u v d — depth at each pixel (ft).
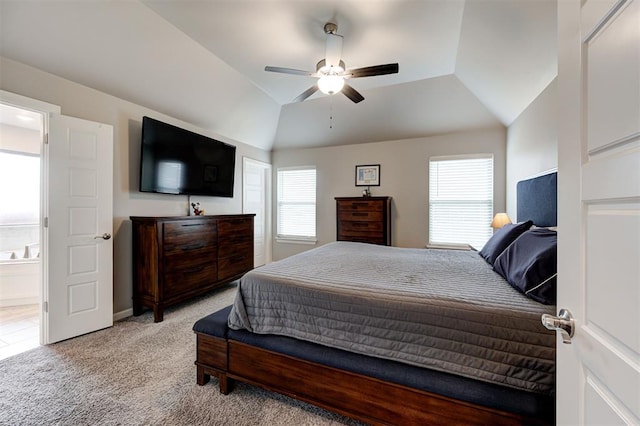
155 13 8.14
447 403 4.15
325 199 17.42
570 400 2.32
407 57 10.28
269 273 6.15
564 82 2.48
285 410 5.34
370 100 13.83
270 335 5.59
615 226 1.81
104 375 6.41
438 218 14.76
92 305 8.67
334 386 4.91
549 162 8.38
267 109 15.19
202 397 5.69
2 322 9.51
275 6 7.73
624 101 1.72
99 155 8.83
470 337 4.17
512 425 3.80
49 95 7.95
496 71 9.50
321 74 8.66
